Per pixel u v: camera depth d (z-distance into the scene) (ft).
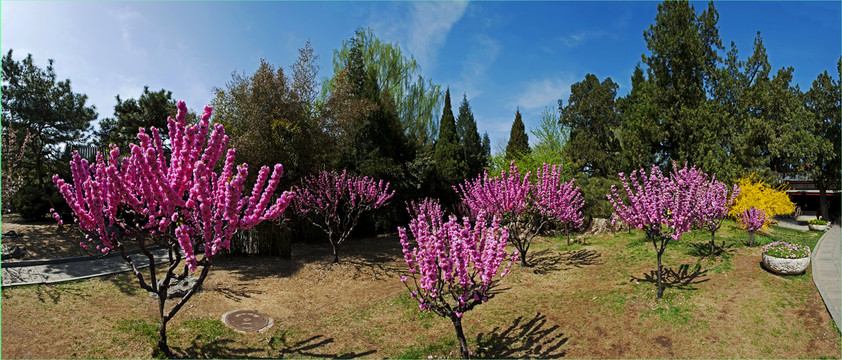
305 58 54.49
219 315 26.07
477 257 18.39
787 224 71.41
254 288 32.65
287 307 28.78
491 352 20.84
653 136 66.44
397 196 64.08
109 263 36.76
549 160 71.51
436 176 71.92
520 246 37.42
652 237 27.12
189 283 31.07
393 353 21.34
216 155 19.33
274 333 24.08
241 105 50.03
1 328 20.81
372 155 63.26
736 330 21.67
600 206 58.85
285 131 50.96
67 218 56.39
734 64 78.38
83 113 57.62
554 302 27.50
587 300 27.30
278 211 18.89
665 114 65.82
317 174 53.57
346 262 41.34
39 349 19.30
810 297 25.03
